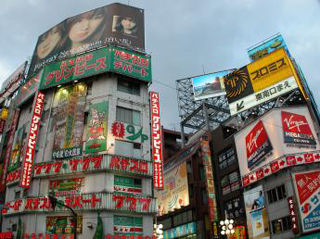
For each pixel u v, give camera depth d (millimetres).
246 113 40812
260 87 38938
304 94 35406
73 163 29156
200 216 39000
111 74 33594
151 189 30141
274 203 29672
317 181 27938
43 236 26688
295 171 28375
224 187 37469
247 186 33750
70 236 26484
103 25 37531
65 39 38656
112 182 28453
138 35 37688
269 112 32562
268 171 30609
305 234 25891
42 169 29578
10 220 29109
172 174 46125
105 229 26203
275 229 29000
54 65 36281
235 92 41531
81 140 30672
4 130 41906
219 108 50875
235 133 37156
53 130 32406
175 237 43219
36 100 33188
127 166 29156
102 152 29500
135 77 34188
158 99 33781
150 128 32938
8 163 34500
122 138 30797
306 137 30531
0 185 34000
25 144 31703
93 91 33281
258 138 33250
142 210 28156
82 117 31906
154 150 30953
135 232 27625
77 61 35219
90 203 26969
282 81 37031
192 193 41688
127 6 39312
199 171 41406
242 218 33781
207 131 43438
